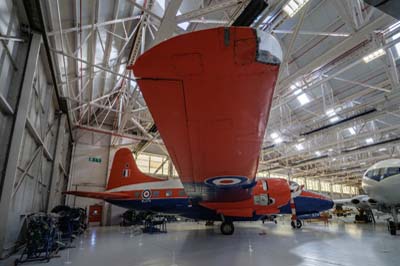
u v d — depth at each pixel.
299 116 13.38
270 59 1.24
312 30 8.41
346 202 12.91
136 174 9.63
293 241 6.68
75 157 13.26
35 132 5.70
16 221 5.08
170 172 16.44
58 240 5.58
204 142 1.98
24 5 4.41
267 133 13.34
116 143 14.54
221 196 4.51
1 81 4.07
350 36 4.86
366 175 8.82
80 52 7.36
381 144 12.69
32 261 4.45
